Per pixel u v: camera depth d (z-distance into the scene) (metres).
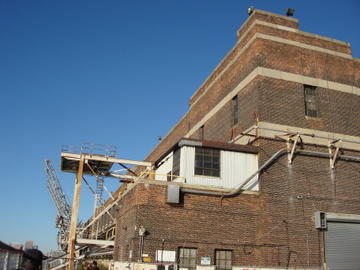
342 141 24.08
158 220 19.23
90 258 37.59
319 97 24.66
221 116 27.80
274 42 24.67
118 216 23.16
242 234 20.28
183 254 19.17
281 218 20.92
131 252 18.83
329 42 26.19
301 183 22.11
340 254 21.30
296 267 20.17
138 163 25.88
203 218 19.91
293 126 23.22
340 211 22.34
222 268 19.58
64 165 26.78
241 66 25.77
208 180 21.41
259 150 22.05
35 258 4.23
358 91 25.86
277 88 23.66
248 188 21.36
